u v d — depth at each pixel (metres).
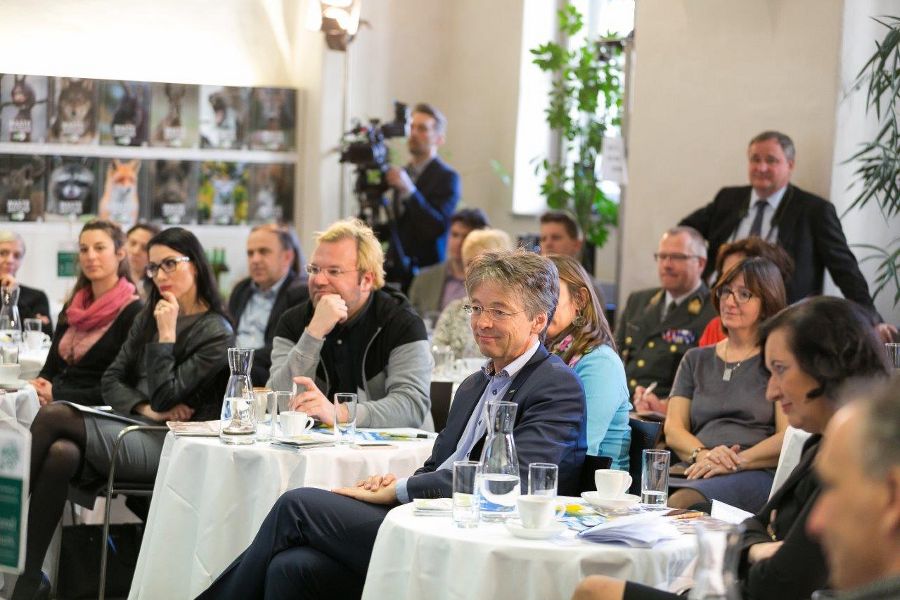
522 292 3.83
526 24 10.44
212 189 10.35
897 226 7.02
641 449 4.26
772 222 6.80
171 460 4.61
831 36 6.86
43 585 5.12
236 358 4.57
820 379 3.06
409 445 4.54
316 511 3.81
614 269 10.18
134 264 8.46
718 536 2.49
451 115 11.12
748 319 5.23
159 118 10.23
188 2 10.54
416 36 10.94
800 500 3.21
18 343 7.48
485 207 10.88
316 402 4.76
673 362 6.58
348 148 9.58
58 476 5.14
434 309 8.68
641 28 7.85
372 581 3.30
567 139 10.16
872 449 1.71
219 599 3.98
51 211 9.99
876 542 1.73
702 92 7.51
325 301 5.10
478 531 3.19
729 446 5.17
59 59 10.18
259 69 10.75
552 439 3.69
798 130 7.00
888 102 6.94
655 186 7.77
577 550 3.01
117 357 5.98
